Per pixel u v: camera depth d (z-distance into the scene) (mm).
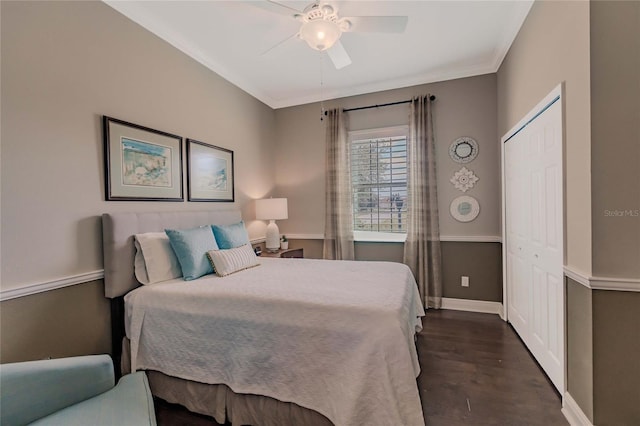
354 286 1937
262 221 4066
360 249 3984
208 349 1746
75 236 1913
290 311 1637
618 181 1435
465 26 2594
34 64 1717
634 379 1436
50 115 1792
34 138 1715
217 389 1720
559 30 1791
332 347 1513
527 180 2432
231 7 2277
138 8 2273
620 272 1438
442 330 2898
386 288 1882
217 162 3244
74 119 1917
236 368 1662
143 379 1514
